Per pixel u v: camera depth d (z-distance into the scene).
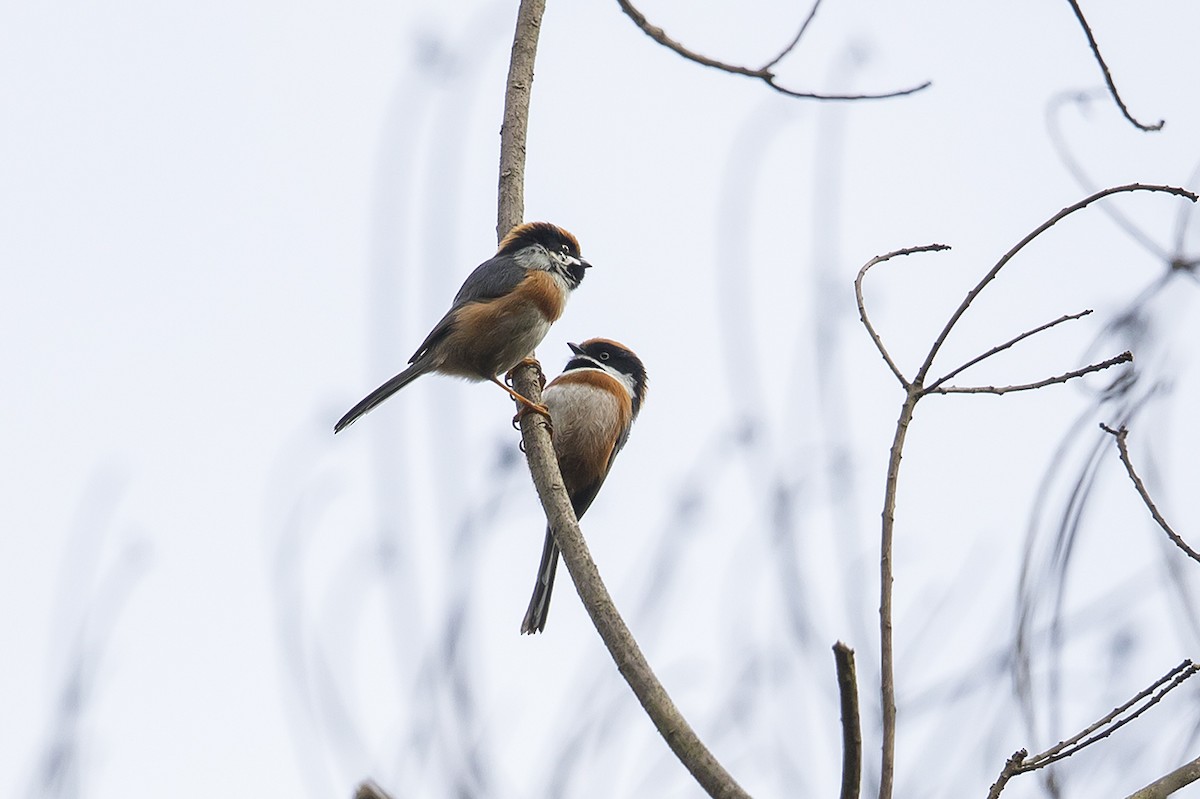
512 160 10.59
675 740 6.50
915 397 6.72
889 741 5.87
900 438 6.59
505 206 10.47
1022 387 6.78
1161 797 6.05
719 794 6.30
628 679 6.85
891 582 6.21
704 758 6.41
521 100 10.73
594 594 7.49
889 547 6.29
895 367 6.79
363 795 6.36
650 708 6.65
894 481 6.46
